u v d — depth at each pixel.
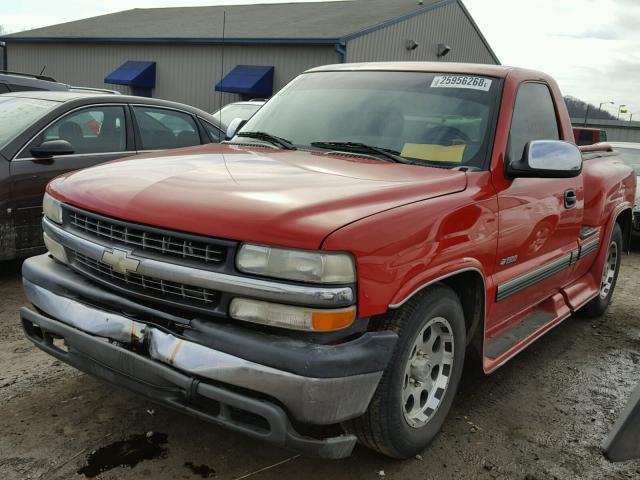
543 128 4.04
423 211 2.72
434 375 3.06
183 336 2.46
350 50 20.81
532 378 4.16
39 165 5.31
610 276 5.64
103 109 5.91
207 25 26.23
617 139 48.28
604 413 3.71
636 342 5.02
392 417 2.68
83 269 2.84
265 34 22.31
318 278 2.29
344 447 2.48
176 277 2.45
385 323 2.64
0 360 3.82
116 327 2.60
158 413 3.26
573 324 5.40
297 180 2.77
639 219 9.12
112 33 27.08
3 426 3.06
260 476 2.80
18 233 5.23
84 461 2.82
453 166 3.30
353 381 2.38
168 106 6.46
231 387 2.39
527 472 3.02
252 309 2.35
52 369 3.72
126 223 2.59
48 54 28.92
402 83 3.80
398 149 3.42
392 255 2.50
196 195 2.57
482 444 3.24
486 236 3.16
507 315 3.79
